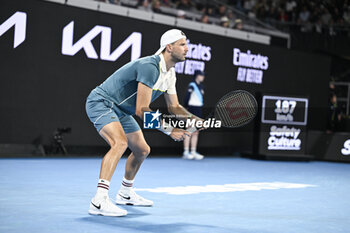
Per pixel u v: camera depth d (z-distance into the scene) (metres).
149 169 7.42
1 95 7.96
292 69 12.07
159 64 3.57
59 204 4.09
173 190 5.26
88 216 3.58
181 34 3.60
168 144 9.98
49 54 8.39
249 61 11.18
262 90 11.51
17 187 5.01
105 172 3.60
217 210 4.10
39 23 8.25
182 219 3.61
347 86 14.42
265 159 10.15
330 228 3.53
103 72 9.02
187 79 10.14
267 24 13.54
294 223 3.66
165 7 11.51
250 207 4.34
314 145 10.95
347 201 5.01
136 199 4.13
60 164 7.54
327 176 7.66
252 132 11.24
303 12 14.73
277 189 5.74
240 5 14.13
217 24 12.29
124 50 9.25
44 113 8.41
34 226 3.18
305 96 10.45
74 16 8.61
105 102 3.66
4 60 7.94
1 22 7.86
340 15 14.57
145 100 3.50
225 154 10.95
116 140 3.61
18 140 8.19
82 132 8.84
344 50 14.04
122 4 10.41
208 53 10.46
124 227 3.24
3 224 3.22
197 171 7.46
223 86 10.75
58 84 8.52
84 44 8.75
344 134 10.61
